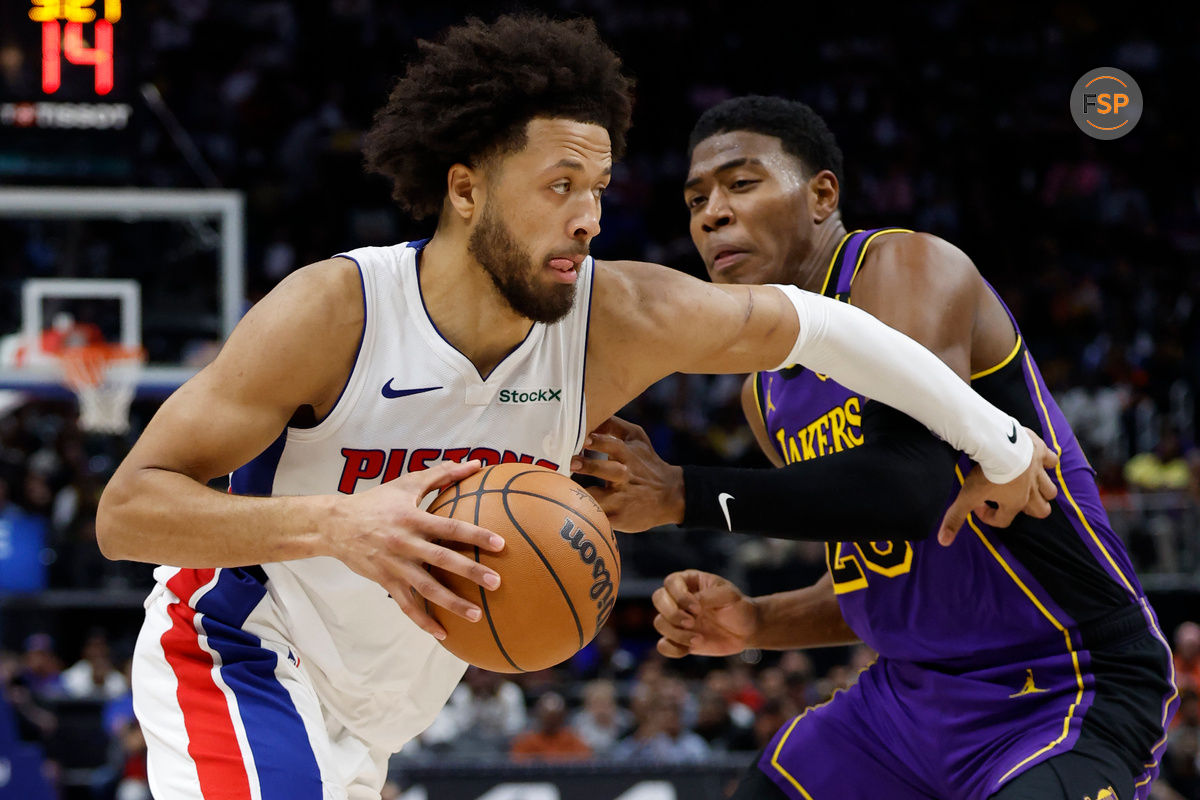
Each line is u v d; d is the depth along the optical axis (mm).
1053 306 16750
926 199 17812
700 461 13992
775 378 3451
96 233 10203
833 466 2877
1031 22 19281
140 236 10125
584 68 2541
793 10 18984
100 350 9203
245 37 18141
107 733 9328
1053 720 3062
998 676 3166
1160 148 18312
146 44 7922
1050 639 3141
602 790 6973
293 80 17938
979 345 3215
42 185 8484
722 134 3570
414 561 2357
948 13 19297
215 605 2760
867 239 3328
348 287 2555
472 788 6945
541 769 6980
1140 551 10594
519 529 2451
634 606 11125
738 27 18969
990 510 3041
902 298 3111
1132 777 3016
